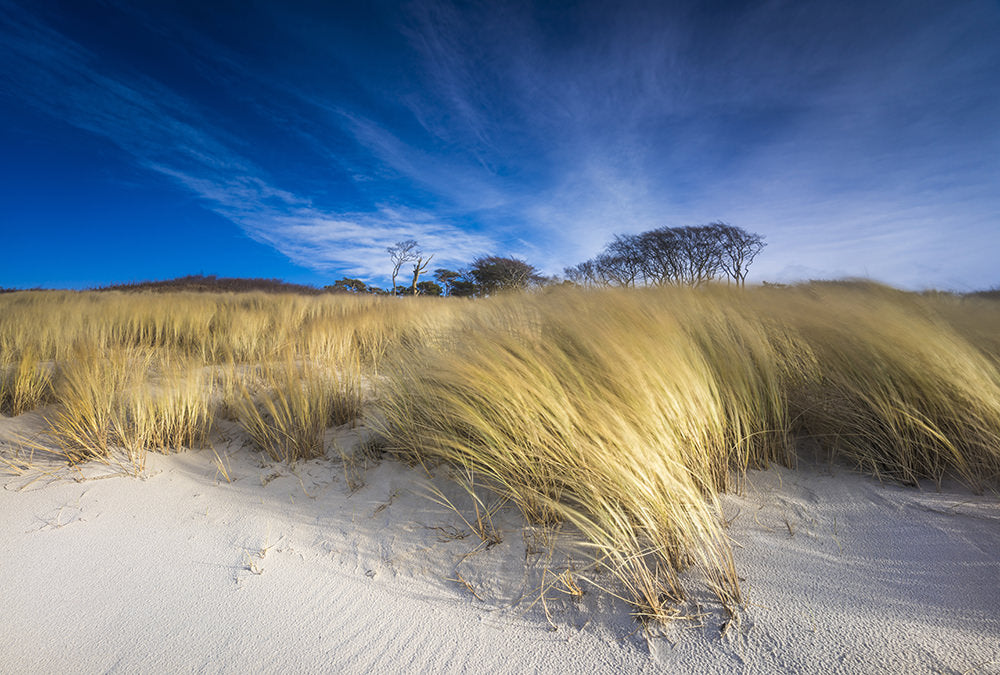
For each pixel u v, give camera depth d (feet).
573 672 4.09
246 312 25.36
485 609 4.92
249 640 4.73
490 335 9.35
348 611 5.07
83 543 6.39
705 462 6.45
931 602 4.39
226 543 6.35
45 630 4.92
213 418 10.15
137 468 8.27
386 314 23.32
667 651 4.16
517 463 6.39
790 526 5.76
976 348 8.73
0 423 10.22
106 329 19.35
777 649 4.03
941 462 6.89
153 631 4.88
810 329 9.69
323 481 7.89
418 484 7.48
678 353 7.77
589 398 6.45
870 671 3.74
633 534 5.19
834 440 7.75
